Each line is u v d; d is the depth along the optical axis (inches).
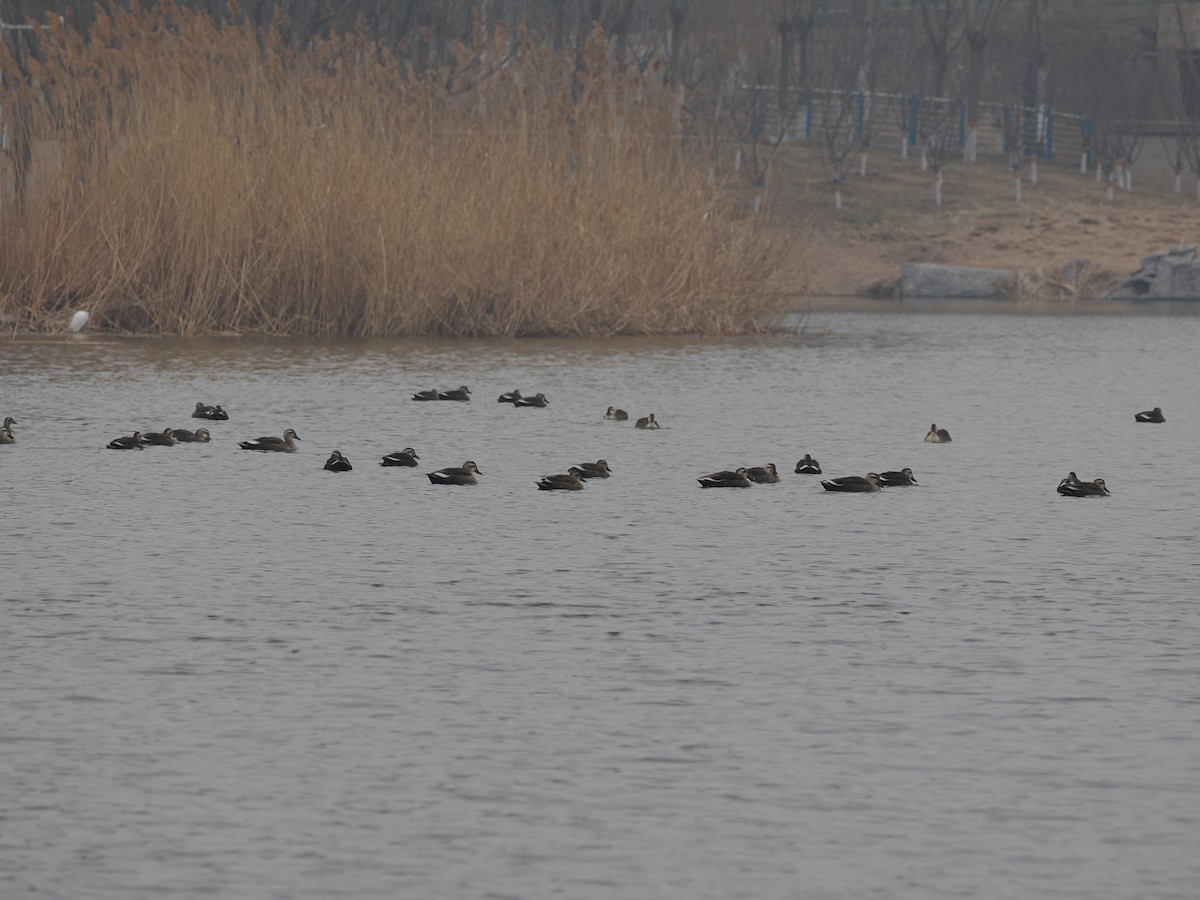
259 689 909.2
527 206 3058.6
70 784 771.4
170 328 2910.9
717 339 3149.6
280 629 1032.8
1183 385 2556.6
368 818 738.2
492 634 1026.7
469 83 3265.3
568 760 806.5
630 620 1065.5
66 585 1146.7
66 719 855.7
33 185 2893.7
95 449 1765.5
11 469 1635.1
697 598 1127.0
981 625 1058.7
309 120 3065.9
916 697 904.9
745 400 2273.6
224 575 1183.6
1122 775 789.9
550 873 687.7
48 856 698.2
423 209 3014.3
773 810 749.3
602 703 891.4
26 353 2628.0
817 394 2361.0
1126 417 2160.4
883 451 1833.2
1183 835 724.7
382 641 1008.2
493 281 3034.0
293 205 2947.8
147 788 767.7
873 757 812.6
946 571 1219.2
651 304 3139.8
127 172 2901.1
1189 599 1133.1
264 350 2736.2
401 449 1795.0
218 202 2910.9
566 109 3102.9
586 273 3078.2
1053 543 1327.5
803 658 978.7
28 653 973.2
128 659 962.7
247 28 2984.7
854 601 1123.3
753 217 3380.9
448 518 1411.2
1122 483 1635.1
